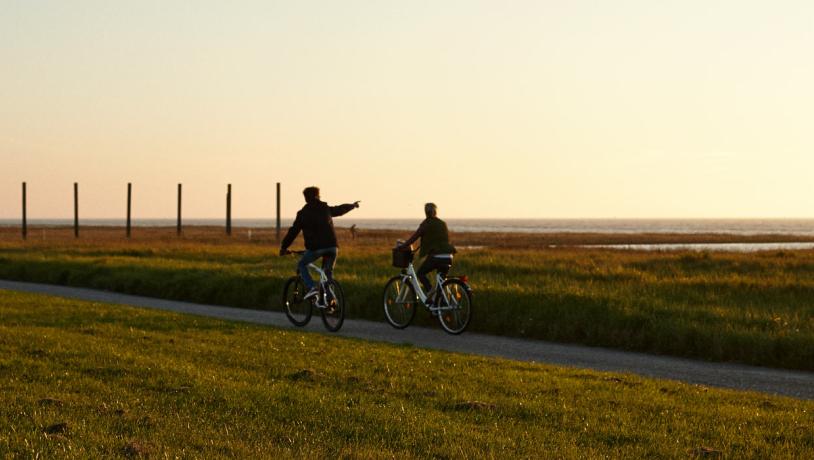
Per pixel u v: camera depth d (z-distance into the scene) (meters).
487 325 26.19
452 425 12.07
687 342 22.30
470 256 51.94
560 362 20.55
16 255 60.72
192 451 10.51
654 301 26.78
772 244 142.75
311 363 17.39
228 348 19.36
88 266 47.75
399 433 11.62
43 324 23.84
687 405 14.07
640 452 10.89
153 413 12.58
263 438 11.24
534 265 41.59
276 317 29.45
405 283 26.44
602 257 51.84
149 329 23.03
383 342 22.42
